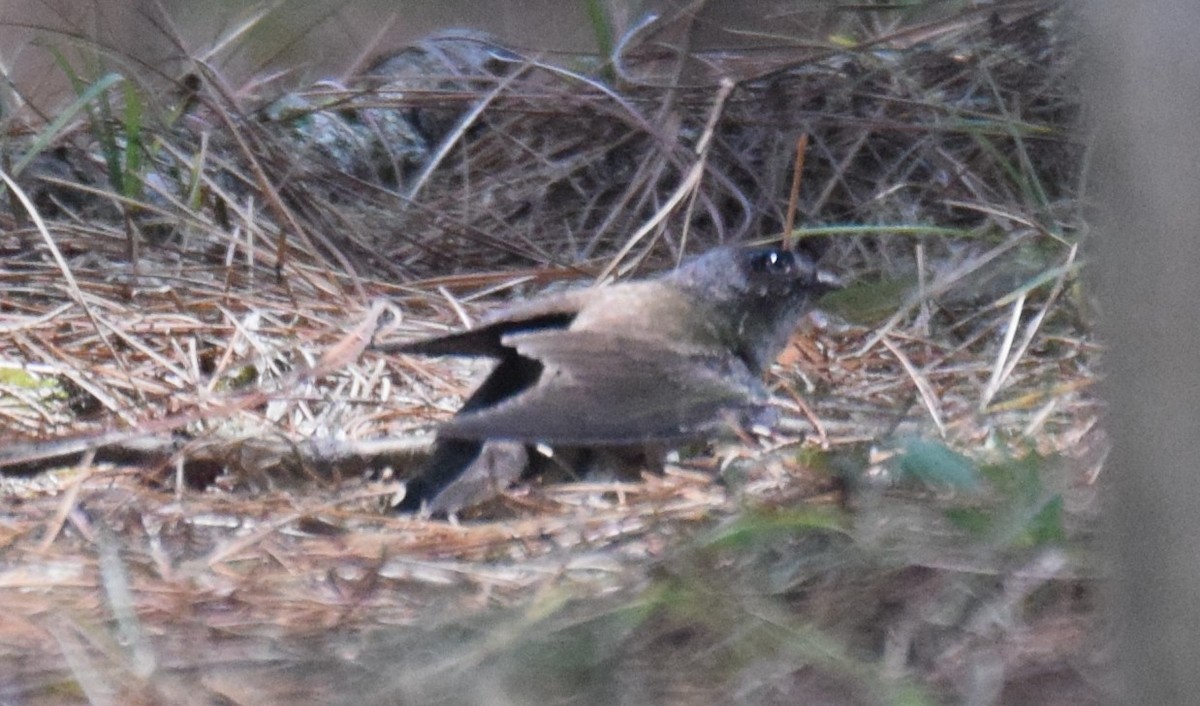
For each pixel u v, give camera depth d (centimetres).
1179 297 462
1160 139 454
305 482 883
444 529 791
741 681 608
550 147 1444
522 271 1205
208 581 708
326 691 603
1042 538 699
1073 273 1095
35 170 1283
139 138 1268
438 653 628
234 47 1655
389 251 1286
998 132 1294
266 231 1241
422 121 1485
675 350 884
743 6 1566
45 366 969
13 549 744
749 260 950
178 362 1010
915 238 1273
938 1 1445
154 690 601
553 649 625
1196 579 477
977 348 1098
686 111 1404
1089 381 959
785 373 1051
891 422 930
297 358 1016
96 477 857
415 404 990
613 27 1638
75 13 1641
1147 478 482
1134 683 500
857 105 1398
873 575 682
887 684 589
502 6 1853
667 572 687
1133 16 453
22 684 607
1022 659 618
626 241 1320
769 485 828
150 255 1198
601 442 800
